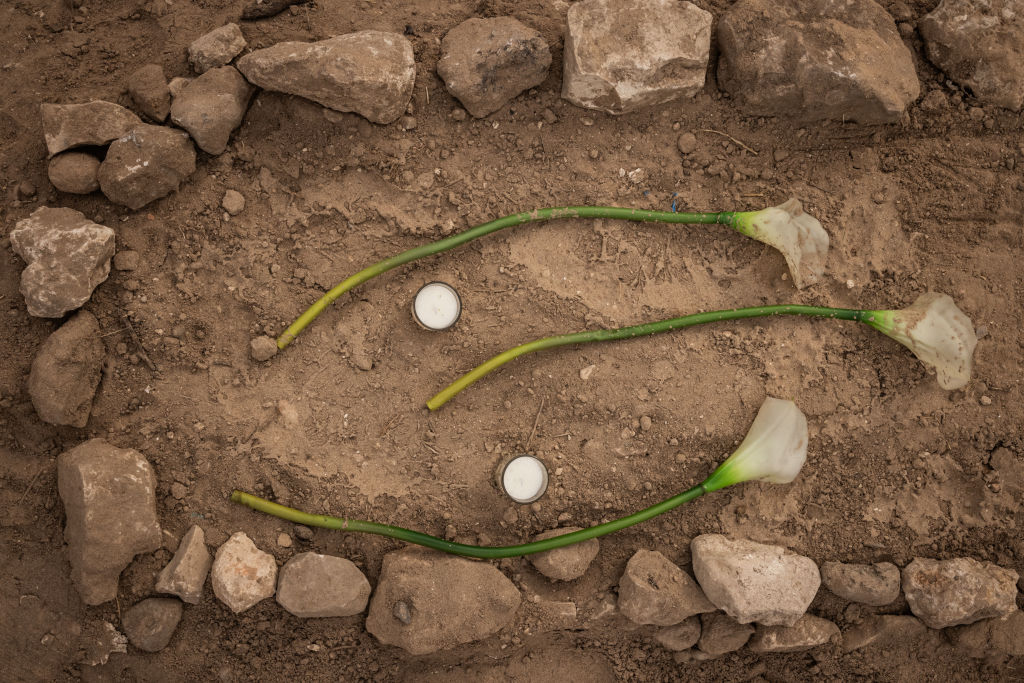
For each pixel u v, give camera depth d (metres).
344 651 1.01
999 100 1.09
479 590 0.99
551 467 1.03
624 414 1.04
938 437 1.06
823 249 1.05
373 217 1.05
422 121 1.07
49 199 1.04
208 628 0.99
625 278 1.06
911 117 1.09
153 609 0.97
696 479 1.04
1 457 1.01
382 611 0.98
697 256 1.07
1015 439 1.07
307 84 1.02
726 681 1.07
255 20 1.09
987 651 1.05
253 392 1.02
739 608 0.99
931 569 1.04
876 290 1.07
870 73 1.04
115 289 1.02
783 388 1.05
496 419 1.04
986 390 1.07
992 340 1.08
